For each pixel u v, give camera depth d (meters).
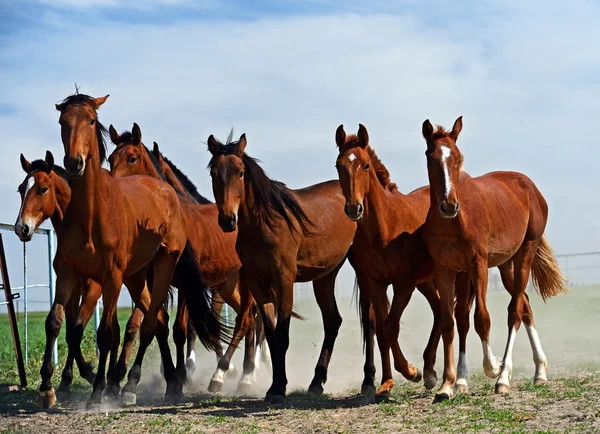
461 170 10.52
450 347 10.29
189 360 15.41
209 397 12.52
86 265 10.70
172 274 12.35
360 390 12.38
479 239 10.26
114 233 10.65
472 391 10.77
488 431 8.02
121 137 14.49
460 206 10.18
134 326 12.23
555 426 8.05
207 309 12.91
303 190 12.88
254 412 10.16
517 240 11.37
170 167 16.56
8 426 9.45
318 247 12.23
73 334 10.91
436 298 11.83
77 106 10.05
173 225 12.35
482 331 10.23
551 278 12.55
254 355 14.16
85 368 13.26
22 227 11.45
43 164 11.90
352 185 10.27
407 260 10.87
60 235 10.67
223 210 10.67
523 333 20.69
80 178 10.23
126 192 11.41
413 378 11.12
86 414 10.27
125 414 10.20
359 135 10.62
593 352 15.80
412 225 11.35
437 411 9.25
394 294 10.91
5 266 13.44
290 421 9.32
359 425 8.79
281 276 11.44
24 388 13.38
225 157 10.91
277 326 11.34
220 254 13.84
